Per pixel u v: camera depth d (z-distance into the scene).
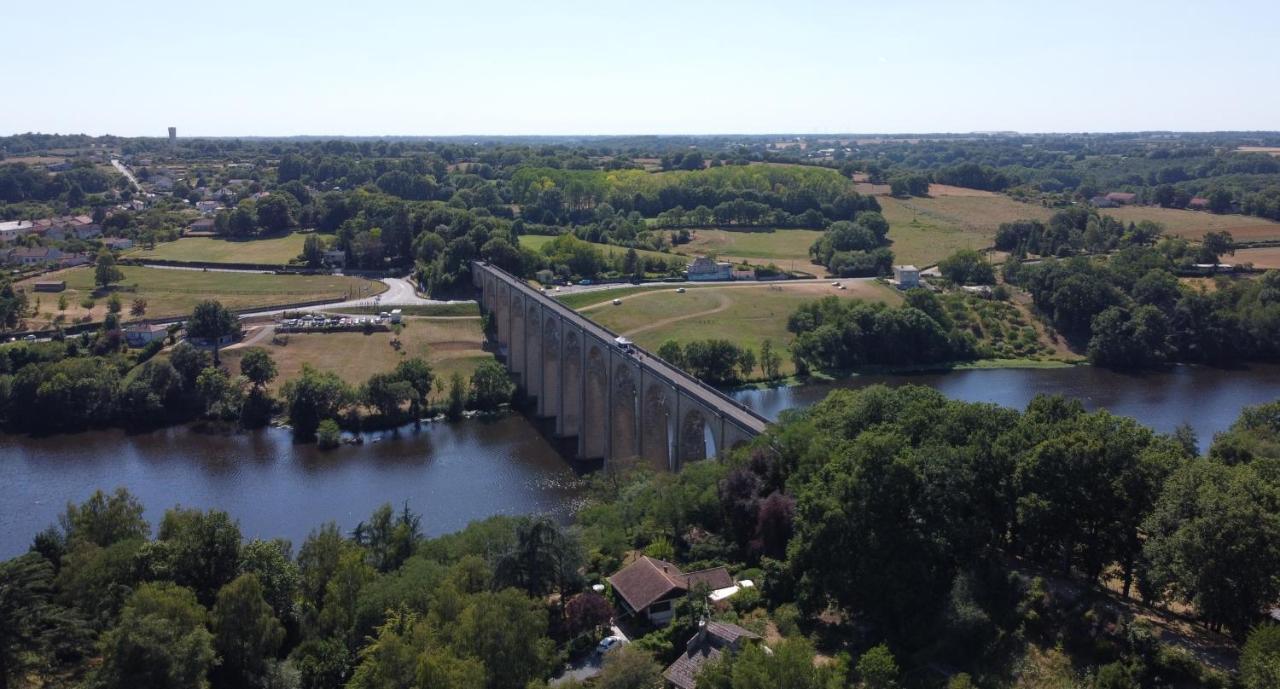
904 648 73.62
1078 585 78.50
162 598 71.44
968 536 78.19
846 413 102.81
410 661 63.12
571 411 181.00
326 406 186.75
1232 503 66.44
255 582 75.12
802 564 81.19
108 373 193.62
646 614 83.25
